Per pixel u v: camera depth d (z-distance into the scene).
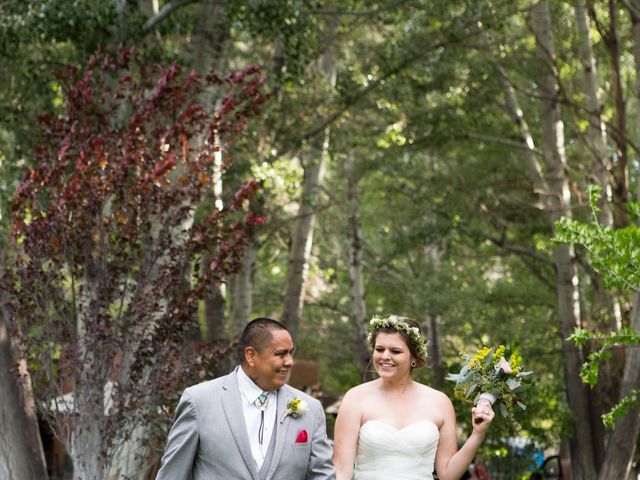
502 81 21.70
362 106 22.59
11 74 16.38
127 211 10.45
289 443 5.46
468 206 25.16
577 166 23.70
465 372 6.75
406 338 6.79
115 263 10.41
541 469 21.94
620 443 17.69
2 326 11.49
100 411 10.23
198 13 15.88
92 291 10.53
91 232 10.34
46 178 10.59
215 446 5.39
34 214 10.52
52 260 10.34
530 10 19.78
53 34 14.09
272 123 19.89
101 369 10.24
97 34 14.44
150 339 10.60
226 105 11.00
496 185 25.59
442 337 31.38
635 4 17.97
